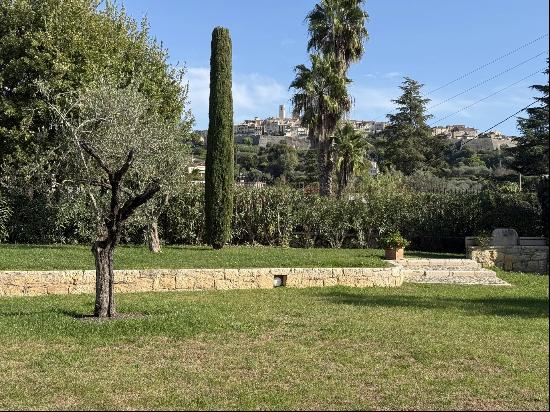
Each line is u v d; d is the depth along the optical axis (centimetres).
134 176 1506
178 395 543
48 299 1063
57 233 1800
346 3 2764
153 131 1469
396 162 4912
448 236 2027
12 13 1856
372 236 2056
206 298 1106
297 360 657
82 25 1881
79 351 690
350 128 2786
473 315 941
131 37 2067
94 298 1079
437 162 5012
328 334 780
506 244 1767
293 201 2070
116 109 1369
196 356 673
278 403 521
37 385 570
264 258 1441
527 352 701
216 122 1775
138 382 579
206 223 1788
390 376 603
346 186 2786
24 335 756
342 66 2788
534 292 1238
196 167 2305
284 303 1047
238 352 690
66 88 1714
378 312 954
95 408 510
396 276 1335
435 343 736
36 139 1727
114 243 884
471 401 532
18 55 1839
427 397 541
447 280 1429
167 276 1205
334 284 1309
